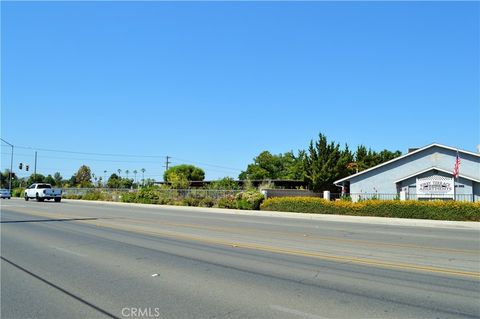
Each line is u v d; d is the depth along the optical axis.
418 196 33.78
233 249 12.27
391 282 8.20
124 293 7.49
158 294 7.41
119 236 15.34
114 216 25.61
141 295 7.36
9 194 63.66
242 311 6.43
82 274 9.01
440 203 26.72
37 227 18.64
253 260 10.50
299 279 8.46
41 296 7.35
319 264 9.99
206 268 9.54
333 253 11.62
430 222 24.03
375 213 28.91
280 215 30.06
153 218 24.20
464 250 12.56
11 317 6.25
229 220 23.77
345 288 7.75
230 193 39.94
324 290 7.61
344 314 6.28
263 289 7.69
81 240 14.29
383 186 37.47
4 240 14.40
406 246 13.31
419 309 6.52
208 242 13.74
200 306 6.70
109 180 86.38
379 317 6.16
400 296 7.23
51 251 12.01
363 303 6.82
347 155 55.41
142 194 47.25
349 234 16.95
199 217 25.86
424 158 35.91
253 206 36.06
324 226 20.88
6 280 8.52
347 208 30.12
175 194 45.06
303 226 20.61
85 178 108.94
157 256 11.09
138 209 34.50
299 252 11.74
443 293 7.42
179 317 6.20
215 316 6.21
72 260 10.61
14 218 23.61
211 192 41.53
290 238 15.05
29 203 43.47
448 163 34.88
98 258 10.85
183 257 10.93
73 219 23.02
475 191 33.16
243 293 7.44
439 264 10.10
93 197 56.69
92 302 6.97
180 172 78.12
